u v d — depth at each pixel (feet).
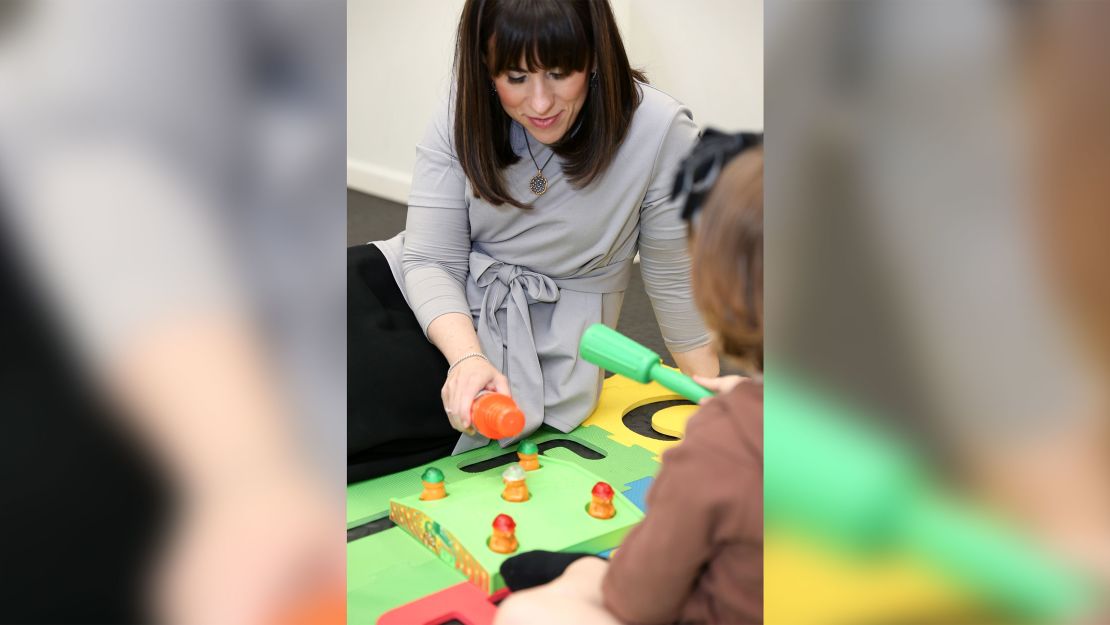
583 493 3.22
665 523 1.97
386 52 8.46
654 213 3.49
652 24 3.61
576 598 2.31
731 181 1.87
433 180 3.73
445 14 7.72
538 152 3.46
